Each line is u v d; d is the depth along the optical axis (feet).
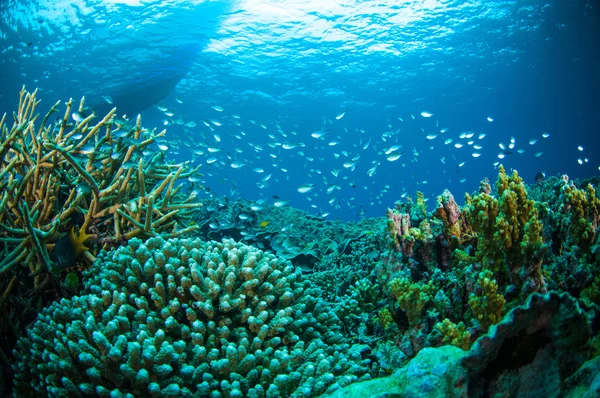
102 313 9.48
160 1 77.05
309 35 102.99
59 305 10.64
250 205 31.60
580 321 6.15
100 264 12.57
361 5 89.97
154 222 14.38
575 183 30.14
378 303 13.91
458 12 94.27
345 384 8.63
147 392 7.88
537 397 6.09
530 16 96.37
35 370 9.24
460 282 10.97
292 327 10.16
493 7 92.27
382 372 10.39
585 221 10.44
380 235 20.36
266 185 39.24
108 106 85.35
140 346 7.98
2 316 12.07
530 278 8.97
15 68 78.33
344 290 15.81
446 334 9.07
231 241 12.67
